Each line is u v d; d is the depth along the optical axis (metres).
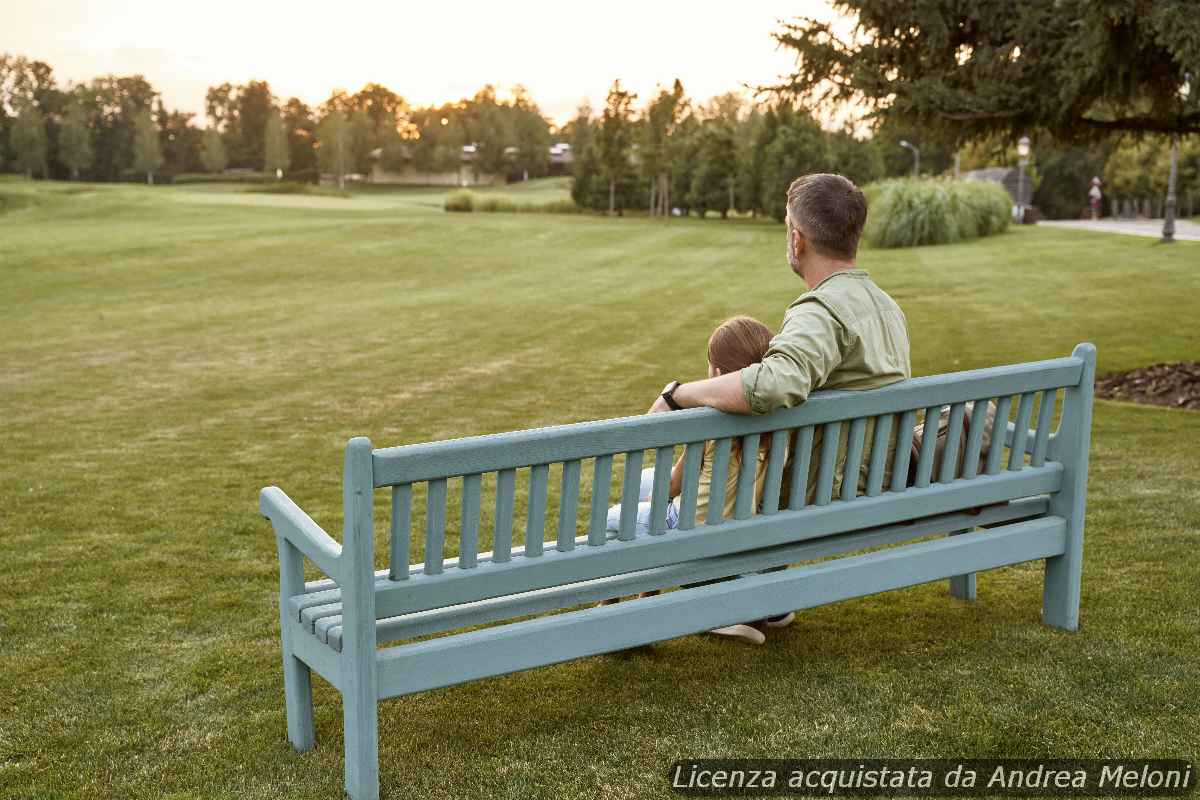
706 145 75.25
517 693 3.45
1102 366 10.84
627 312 18.72
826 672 3.54
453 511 5.95
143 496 6.37
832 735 3.10
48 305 20.58
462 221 50.78
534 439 2.73
